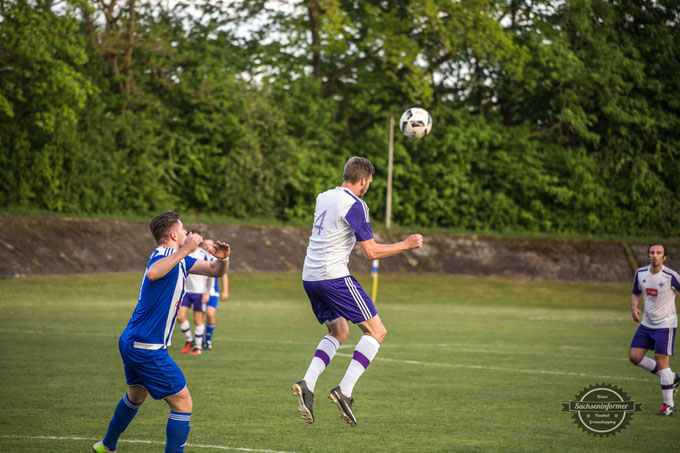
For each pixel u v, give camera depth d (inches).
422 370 1026.7
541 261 3804.1
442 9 4414.4
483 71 4795.8
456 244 3878.0
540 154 4539.9
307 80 4557.1
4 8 2824.8
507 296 2992.1
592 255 3892.7
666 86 4598.9
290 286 2945.4
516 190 4549.7
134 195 3631.9
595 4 4515.3
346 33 4414.4
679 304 2920.8
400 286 3144.7
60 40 3038.9
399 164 4485.7
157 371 490.0
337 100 4877.0
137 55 3959.2
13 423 636.1
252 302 2289.6
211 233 3464.6
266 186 4067.4
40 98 3016.7
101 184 3390.7
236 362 1058.1
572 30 4579.2
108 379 863.1
